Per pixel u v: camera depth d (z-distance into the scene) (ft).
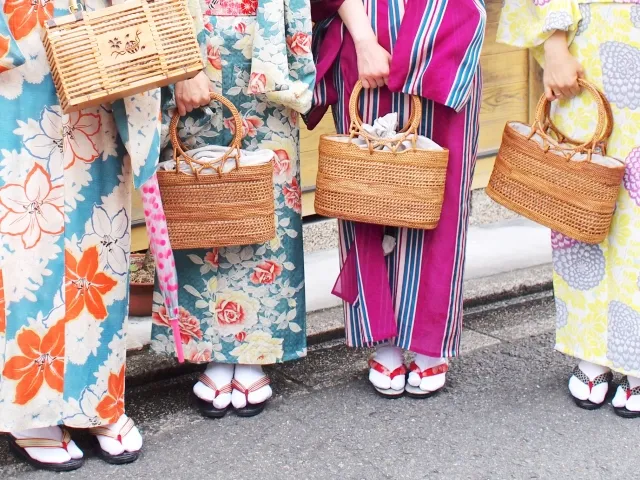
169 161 9.74
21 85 8.63
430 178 9.87
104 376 9.38
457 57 9.85
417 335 10.62
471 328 13.14
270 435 10.19
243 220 9.69
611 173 9.64
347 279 10.82
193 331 10.36
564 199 9.87
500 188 10.36
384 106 10.26
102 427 9.64
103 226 9.16
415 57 9.77
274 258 10.34
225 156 9.52
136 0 8.18
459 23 9.81
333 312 13.20
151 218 9.21
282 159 10.19
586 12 9.91
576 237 9.92
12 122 8.64
